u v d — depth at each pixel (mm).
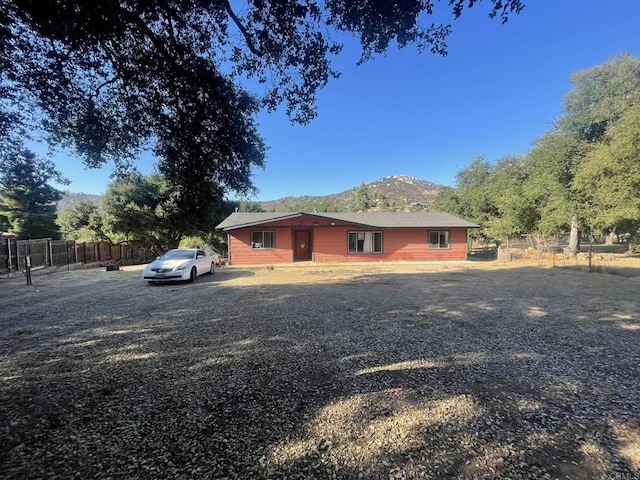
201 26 3951
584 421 2619
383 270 15469
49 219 27875
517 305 7254
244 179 5637
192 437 2420
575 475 2000
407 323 5766
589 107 21109
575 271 14078
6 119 4336
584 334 5078
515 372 3623
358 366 3816
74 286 10438
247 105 4844
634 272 13398
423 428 2518
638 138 14984
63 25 3143
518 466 2080
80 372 3684
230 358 4109
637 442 2336
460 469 2053
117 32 3467
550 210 21953
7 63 3727
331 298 8227
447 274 13570
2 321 6008
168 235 26672
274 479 1979
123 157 5227
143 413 2777
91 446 2311
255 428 2539
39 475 2023
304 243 20734
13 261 13430
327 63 4273
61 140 4867
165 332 5281
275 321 5934
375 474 2016
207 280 11961
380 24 3529
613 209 16812
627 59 19703
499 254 21000
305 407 2863
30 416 2730
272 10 3639
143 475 2018
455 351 4320
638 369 3711
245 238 19000
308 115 4836
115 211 23312
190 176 5332
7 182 6031
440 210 35906
